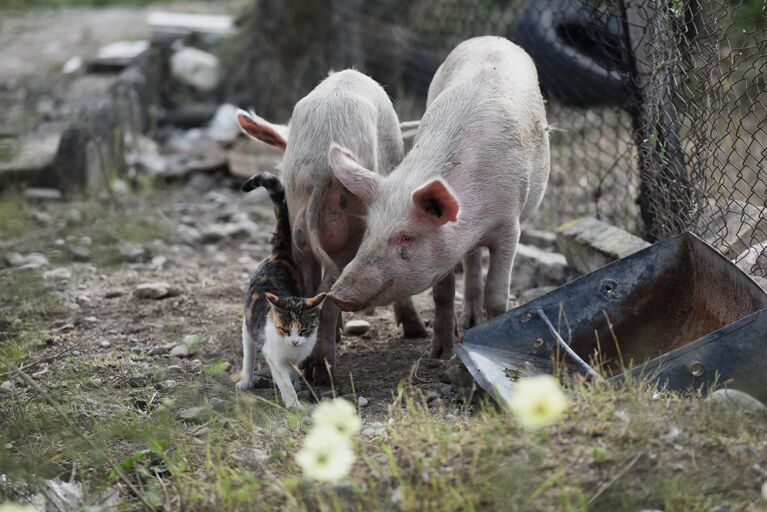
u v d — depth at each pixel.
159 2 28.89
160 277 11.42
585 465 5.66
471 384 7.40
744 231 8.52
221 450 6.60
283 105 19.72
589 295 7.40
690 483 5.48
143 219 13.58
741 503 5.34
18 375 8.35
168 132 18.84
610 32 10.02
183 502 6.07
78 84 19.59
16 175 14.70
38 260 11.86
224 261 12.18
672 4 8.29
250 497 5.84
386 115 8.34
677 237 7.38
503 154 7.70
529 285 10.84
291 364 7.66
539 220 12.52
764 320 6.19
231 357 8.84
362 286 7.24
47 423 7.32
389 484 5.80
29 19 27.05
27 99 19.02
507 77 8.16
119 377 8.40
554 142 14.04
